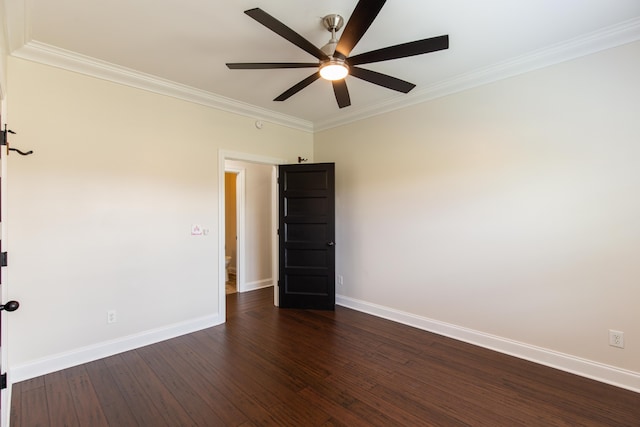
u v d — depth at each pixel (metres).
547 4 1.99
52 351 2.54
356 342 3.11
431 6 2.01
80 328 2.68
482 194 2.99
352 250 4.19
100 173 2.81
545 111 2.62
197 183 3.46
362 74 2.31
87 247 2.73
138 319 3.02
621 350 2.30
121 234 2.92
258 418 1.99
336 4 1.98
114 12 2.05
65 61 2.59
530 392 2.25
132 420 1.97
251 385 2.35
